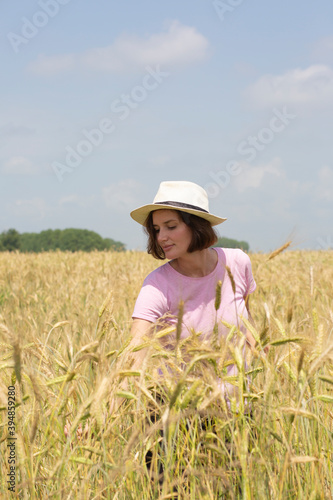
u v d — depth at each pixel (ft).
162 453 6.72
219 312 9.07
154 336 7.09
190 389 5.89
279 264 37.27
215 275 9.27
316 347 6.48
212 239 9.23
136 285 22.93
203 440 6.47
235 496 6.63
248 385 7.06
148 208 9.25
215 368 6.55
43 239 323.57
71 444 6.88
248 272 9.82
